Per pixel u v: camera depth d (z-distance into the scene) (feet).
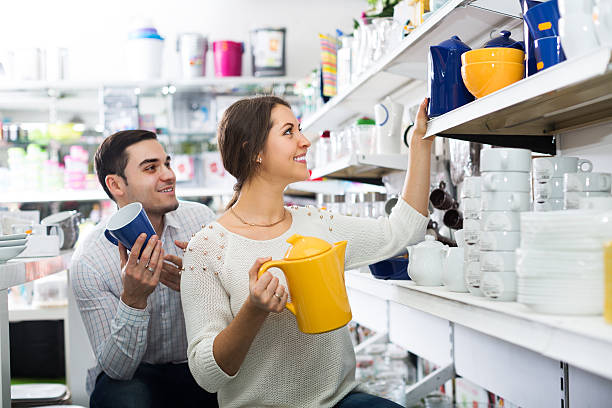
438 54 4.42
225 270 4.42
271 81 12.38
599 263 2.85
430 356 6.68
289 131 4.64
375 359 7.66
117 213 4.93
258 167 4.64
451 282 4.09
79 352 7.82
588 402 4.36
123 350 5.31
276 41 12.40
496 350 5.45
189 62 12.24
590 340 2.58
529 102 3.80
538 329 2.92
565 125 4.83
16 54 12.07
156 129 12.75
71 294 7.82
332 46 8.78
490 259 3.53
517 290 3.43
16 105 13.30
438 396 7.39
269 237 4.60
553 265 2.94
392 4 7.12
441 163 6.48
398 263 5.32
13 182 12.11
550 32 3.43
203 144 13.24
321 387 4.49
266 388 4.42
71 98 13.07
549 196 3.82
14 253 5.02
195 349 4.17
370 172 8.63
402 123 6.84
